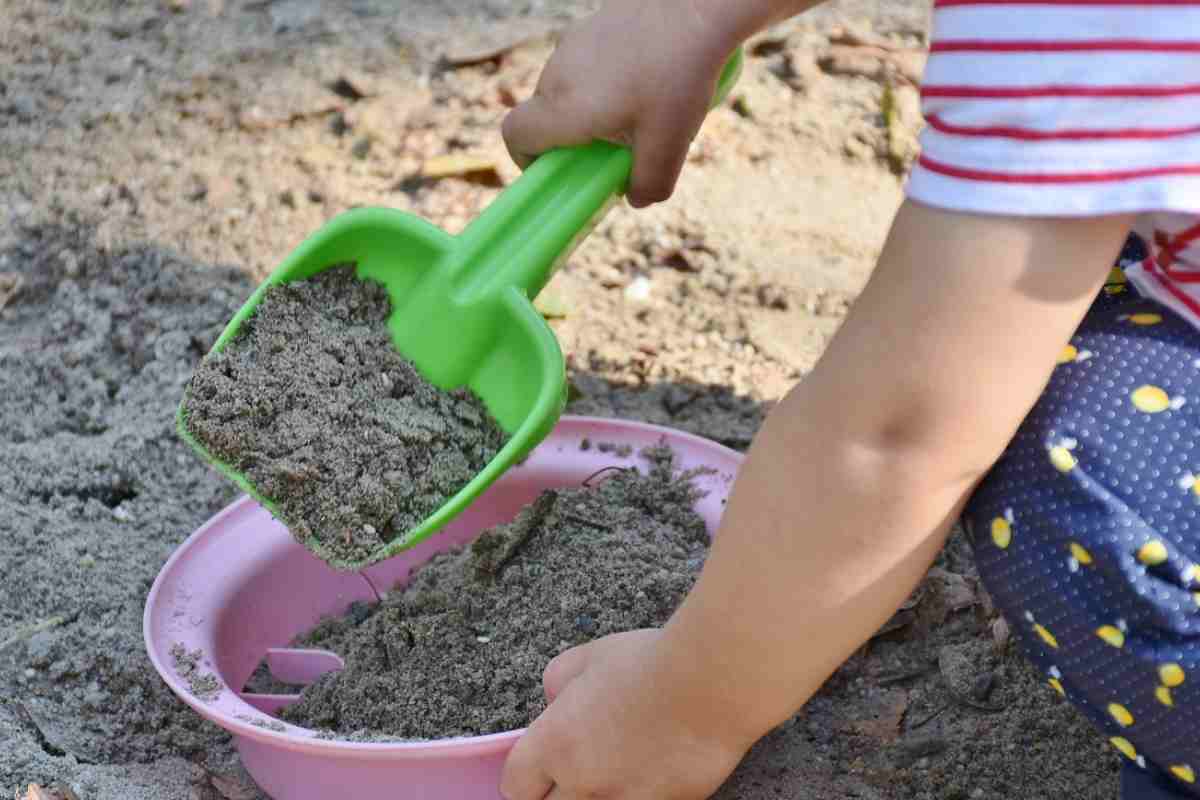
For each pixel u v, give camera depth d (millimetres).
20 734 1555
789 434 1139
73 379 2074
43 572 1749
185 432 1479
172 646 1547
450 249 1524
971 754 1559
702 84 1474
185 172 2406
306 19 2762
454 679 1554
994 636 1670
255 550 1698
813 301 2215
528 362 1496
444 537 1816
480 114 2520
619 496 1746
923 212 1030
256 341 1530
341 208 2348
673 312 2201
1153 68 978
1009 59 989
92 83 2600
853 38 2699
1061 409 1199
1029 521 1208
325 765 1440
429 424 1495
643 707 1304
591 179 1517
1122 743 1268
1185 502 1164
